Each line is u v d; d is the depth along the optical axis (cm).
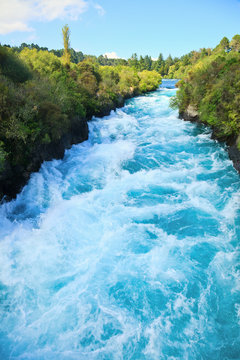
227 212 933
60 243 797
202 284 649
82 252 763
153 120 2533
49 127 1286
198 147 1628
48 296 621
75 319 567
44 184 1134
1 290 629
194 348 509
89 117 2323
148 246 780
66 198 1077
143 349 508
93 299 615
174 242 795
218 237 811
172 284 653
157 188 1126
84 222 897
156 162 1427
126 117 2711
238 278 661
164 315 576
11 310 583
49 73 2023
